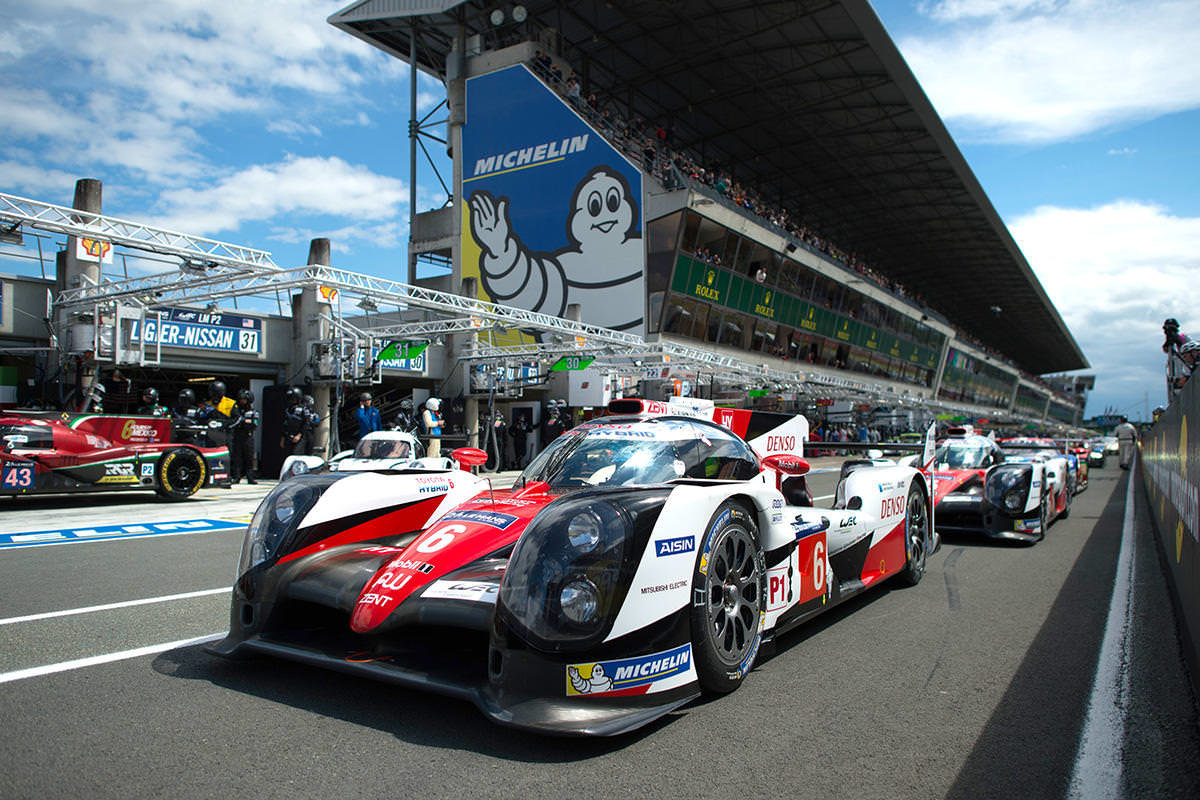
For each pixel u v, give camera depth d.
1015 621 4.39
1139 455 23.67
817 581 3.95
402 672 2.78
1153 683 3.28
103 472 10.05
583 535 2.62
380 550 3.50
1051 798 2.21
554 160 25.84
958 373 53.62
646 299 24.03
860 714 2.89
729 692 3.04
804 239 33.28
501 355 18.66
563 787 2.27
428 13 26.70
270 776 2.33
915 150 33.22
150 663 3.47
